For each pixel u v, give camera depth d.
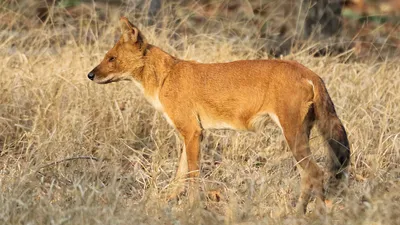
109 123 21.25
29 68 23.23
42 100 21.52
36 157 18.86
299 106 16.78
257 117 17.39
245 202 16.02
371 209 15.05
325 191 16.77
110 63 18.59
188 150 17.98
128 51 18.47
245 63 17.66
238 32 28.59
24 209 15.08
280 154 19.58
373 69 25.22
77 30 28.72
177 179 17.61
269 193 16.56
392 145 19.67
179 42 25.77
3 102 21.59
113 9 29.72
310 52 27.11
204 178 18.08
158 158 19.59
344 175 16.89
